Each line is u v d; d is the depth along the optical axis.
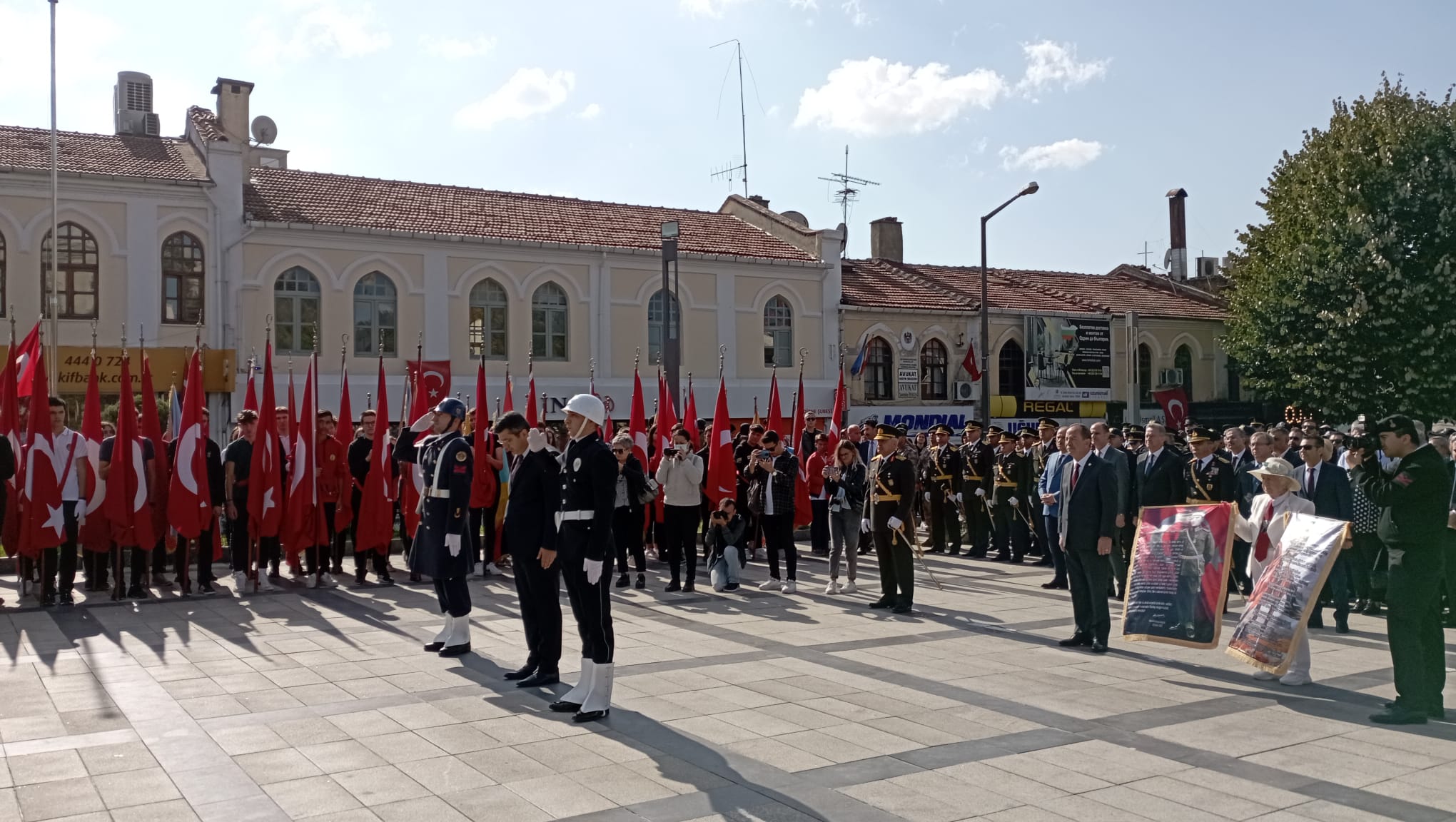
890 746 6.86
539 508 8.53
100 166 22.98
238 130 26.31
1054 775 6.29
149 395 13.43
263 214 24.36
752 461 14.29
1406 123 30.17
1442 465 7.64
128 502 12.75
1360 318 28.89
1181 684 8.75
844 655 9.79
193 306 23.52
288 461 14.41
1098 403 36.16
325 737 7.00
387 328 25.59
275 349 24.27
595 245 27.91
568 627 11.10
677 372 22.05
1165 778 6.23
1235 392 39.72
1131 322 35.16
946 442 19.19
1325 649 10.38
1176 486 13.66
